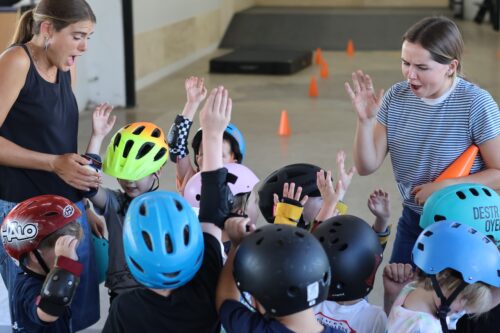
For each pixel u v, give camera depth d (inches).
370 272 90.7
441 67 109.6
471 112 112.6
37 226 97.7
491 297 89.1
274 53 526.3
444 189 104.5
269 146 302.7
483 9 681.6
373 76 470.9
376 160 120.7
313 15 668.1
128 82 380.8
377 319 92.1
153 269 76.9
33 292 99.0
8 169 114.9
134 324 82.0
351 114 364.5
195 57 557.3
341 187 112.7
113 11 372.8
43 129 113.5
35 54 111.7
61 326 106.0
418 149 117.3
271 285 73.2
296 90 431.8
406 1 749.9
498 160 112.7
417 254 89.0
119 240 122.8
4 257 112.8
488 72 462.3
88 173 111.0
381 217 118.6
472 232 88.2
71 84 123.0
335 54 585.9
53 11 108.4
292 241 74.8
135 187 122.7
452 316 90.0
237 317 78.1
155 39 468.1
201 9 568.4
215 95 84.9
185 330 81.0
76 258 95.8
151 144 121.3
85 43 112.0
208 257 84.0
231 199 87.1
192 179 125.8
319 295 75.0
